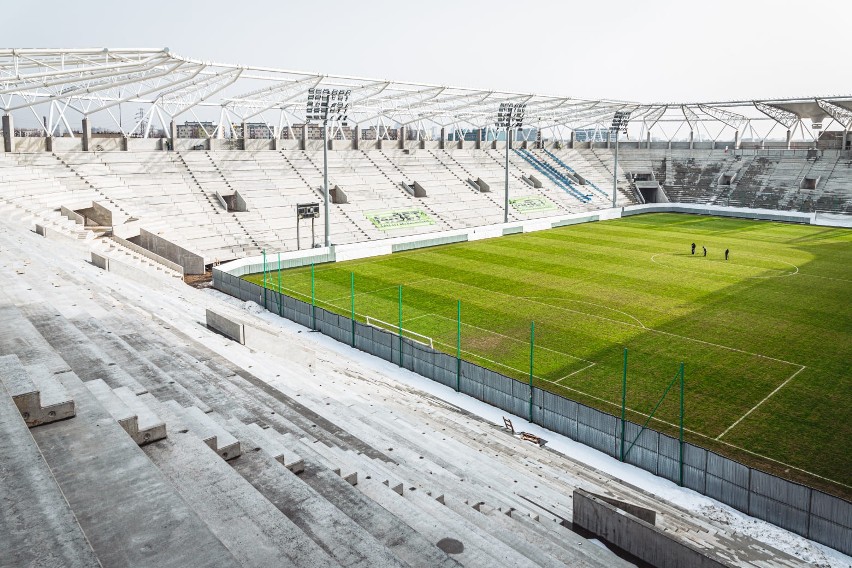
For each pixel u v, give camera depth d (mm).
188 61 41781
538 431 22641
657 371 27609
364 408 20328
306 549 5543
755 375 26969
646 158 100000
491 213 75750
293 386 20531
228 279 41312
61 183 50469
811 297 39688
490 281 44656
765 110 87750
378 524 7199
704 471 18484
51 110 54969
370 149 78812
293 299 35156
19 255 21078
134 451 5969
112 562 4406
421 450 17125
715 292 41062
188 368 14070
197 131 79938
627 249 57469
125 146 60156
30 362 8477
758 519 17281
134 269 32344
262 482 7449
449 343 31625
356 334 31328
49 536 4102
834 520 15852
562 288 42438
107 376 9836
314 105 61719
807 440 21406
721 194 89188
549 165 94250
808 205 80438
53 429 6410
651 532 12711
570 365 28469
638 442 20109
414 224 67500
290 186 65812
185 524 4859
